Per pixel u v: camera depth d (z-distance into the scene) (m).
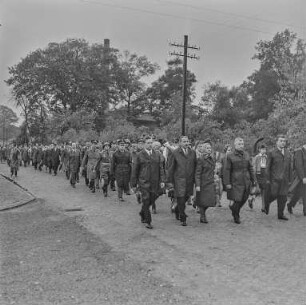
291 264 6.68
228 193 9.69
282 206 10.23
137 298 5.26
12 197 13.70
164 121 48.47
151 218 10.15
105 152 14.66
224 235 8.54
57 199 13.70
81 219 10.12
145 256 7.02
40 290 5.48
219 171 11.93
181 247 7.59
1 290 5.46
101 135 38.94
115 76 65.00
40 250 7.31
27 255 7.01
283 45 37.16
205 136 32.50
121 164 13.20
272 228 9.23
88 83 59.00
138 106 69.00
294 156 11.06
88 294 5.37
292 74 23.06
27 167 33.41
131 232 8.76
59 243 7.78
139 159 9.34
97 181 16.53
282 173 10.15
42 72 57.31
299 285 5.79
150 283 5.78
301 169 10.83
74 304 5.05
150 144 9.51
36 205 12.47
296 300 5.27
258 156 11.51
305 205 10.85
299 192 11.07
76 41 59.97
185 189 9.41
